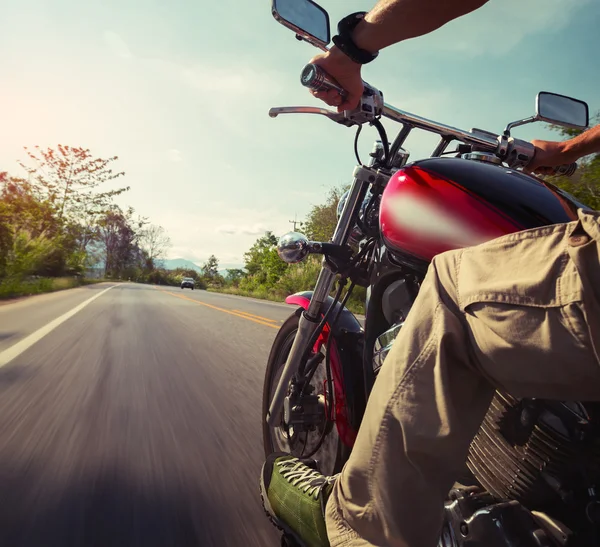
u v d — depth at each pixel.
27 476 2.23
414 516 0.98
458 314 0.94
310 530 1.32
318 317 1.84
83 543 1.71
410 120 1.53
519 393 0.86
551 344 0.79
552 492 0.99
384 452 0.99
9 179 25.92
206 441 2.75
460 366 0.94
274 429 2.19
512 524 0.99
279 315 11.55
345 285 1.75
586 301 0.75
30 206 27.19
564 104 1.82
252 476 2.30
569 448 0.95
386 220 1.33
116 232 77.31
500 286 0.87
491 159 1.46
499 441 1.06
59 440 2.69
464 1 0.93
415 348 0.97
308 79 1.21
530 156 1.72
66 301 14.08
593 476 0.93
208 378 4.30
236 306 15.04
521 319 0.82
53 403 3.39
